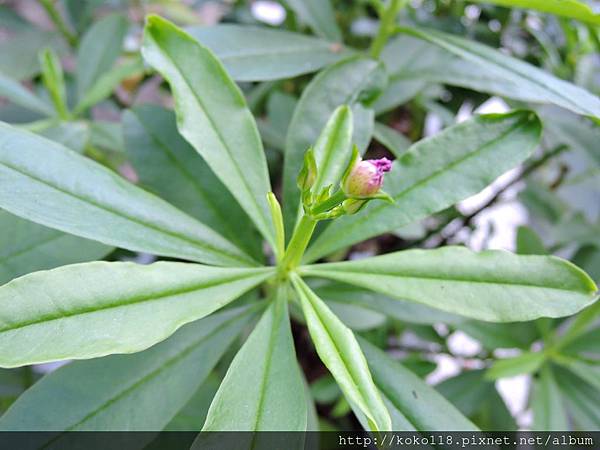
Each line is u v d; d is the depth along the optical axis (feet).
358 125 0.42
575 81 0.66
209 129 0.37
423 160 0.38
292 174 0.40
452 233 0.78
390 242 0.81
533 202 0.72
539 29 0.73
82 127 0.52
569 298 0.31
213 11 1.09
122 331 0.27
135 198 0.34
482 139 0.38
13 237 0.35
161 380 0.35
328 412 0.70
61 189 0.31
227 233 0.43
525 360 0.53
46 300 0.26
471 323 0.54
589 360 0.53
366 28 0.72
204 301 0.31
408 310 0.44
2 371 0.48
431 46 0.59
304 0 0.57
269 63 0.46
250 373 0.30
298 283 0.34
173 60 0.37
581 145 0.57
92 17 0.83
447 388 0.55
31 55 0.73
